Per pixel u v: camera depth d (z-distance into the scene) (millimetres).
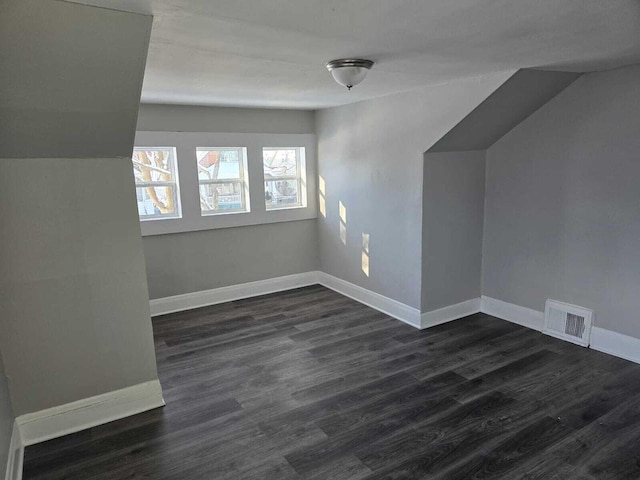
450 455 2160
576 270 3311
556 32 1887
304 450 2223
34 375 2324
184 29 1752
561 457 2125
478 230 3965
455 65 2576
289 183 4906
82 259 2365
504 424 2393
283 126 4648
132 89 1904
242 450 2234
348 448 2230
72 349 2400
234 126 4375
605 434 2287
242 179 4590
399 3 1486
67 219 2301
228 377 3002
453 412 2518
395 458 2148
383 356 3266
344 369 3078
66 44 1588
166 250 4230
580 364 3043
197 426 2449
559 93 3221
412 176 3643
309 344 3516
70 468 2131
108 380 2520
